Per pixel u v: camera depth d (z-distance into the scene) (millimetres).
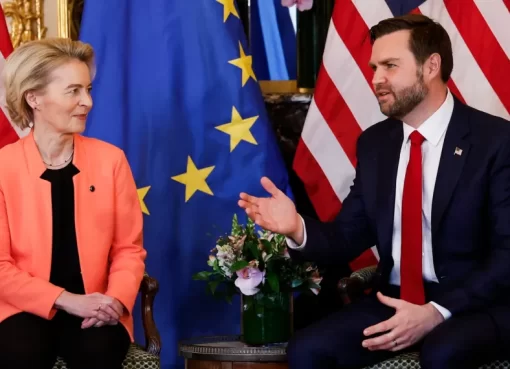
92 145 3676
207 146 4441
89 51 3617
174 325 4410
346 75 4578
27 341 3275
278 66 5035
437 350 3275
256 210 3580
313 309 4770
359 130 4570
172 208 4426
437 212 3619
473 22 4516
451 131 3666
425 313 3383
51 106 3518
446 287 3631
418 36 3664
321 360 3418
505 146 3598
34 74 3510
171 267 4422
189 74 4449
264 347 3734
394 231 3727
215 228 4441
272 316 3842
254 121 4457
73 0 4801
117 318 3396
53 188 3537
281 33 5055
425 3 4566
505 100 4477
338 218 3830
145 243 4414
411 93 3654
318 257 3695
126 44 4461
